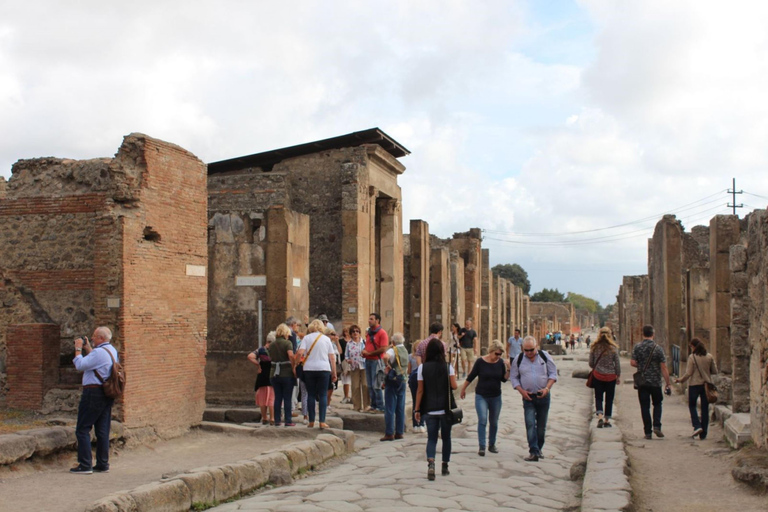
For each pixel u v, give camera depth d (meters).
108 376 11.53
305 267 21.22
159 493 9.20
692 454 13.70
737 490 10.81
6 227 15.12
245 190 26.03
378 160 29.02
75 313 14.64
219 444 14.23
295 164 28.44
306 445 12.92
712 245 20.61
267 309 19.69
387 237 31.02
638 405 22.02
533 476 12.04
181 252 15.11
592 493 9.89
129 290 13.70
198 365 15.51
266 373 16.44
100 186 14.72
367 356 17.59
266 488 11.24
